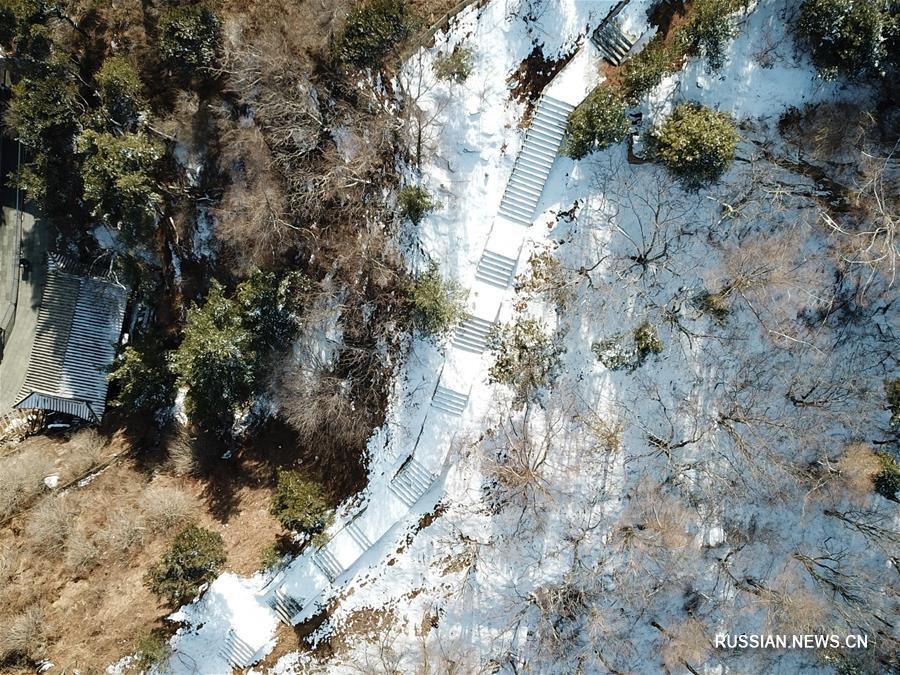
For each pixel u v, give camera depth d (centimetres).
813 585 3108
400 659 3141
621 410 3048
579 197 2967
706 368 3044
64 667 3156
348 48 2783
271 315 3070
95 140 2953
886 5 2539
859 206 2864
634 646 3173
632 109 2848
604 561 3088
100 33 3139
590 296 3009
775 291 2983
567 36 2858
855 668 3081
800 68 2805
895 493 2991
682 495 3081
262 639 3156
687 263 2984
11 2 2920
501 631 3133
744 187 2894
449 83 2916
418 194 2942
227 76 3031
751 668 3197
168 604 3181
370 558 3183
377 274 3114
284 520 3062
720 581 3128
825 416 3061
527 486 3062
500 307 3039
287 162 3091
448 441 3100
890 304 3025
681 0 2806
